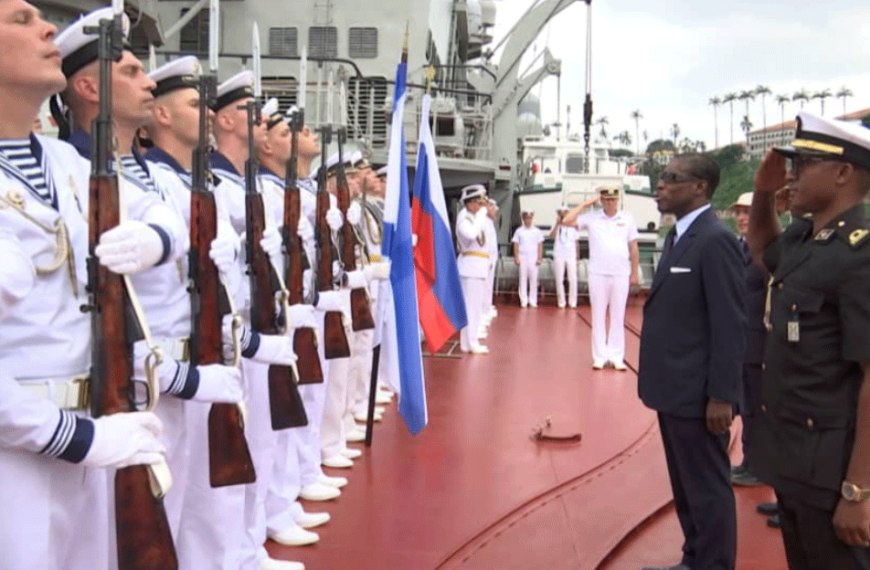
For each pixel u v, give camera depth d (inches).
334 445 213.9
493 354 407.8
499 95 639.1
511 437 248.8
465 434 251.1
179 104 128.5
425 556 159.0
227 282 112.9
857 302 98.0
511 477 209.9
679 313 146.9
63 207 84.2
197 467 123.9
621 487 205.8
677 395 145.1
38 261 80.5
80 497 86.0
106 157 81.3
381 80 510.3
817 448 102.5
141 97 104.4
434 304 248.5
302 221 160.7
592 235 369.4
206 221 108.0
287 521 164.9
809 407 103.3
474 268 404.2
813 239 105.3
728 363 140.6
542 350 423.2
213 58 108.0
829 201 104.5
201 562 124.4
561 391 320.2
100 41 80.7
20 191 80.2
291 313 156.7
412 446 236.4
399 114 215.5
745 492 209.5
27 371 79.7
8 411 73.3
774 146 116.3
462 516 181.2
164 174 117.8
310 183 196.1
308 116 459.2
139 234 82.0
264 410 145.8
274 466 163.0
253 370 144.5
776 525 184.2
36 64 80.4
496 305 649.0
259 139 150.6
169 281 109.8
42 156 84.8
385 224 214.8
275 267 136.0
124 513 80.0
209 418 111.3
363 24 511.8
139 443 79.6
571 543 169.2
